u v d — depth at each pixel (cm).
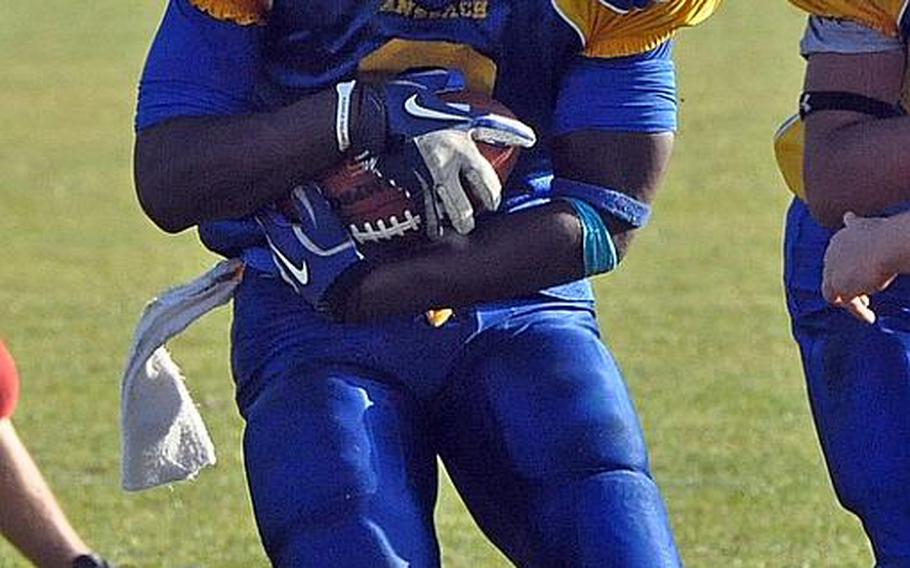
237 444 1878
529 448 889
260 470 884
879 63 955
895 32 952
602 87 918
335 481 867
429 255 895
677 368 2175
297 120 878
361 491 866
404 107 878
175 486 1733
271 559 878
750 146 3853
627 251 943
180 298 962
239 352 949
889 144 931
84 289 2697
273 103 931
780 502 1666
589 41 916
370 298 893
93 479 1766
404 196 885
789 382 2109
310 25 913
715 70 4903
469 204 880
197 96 896
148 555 1537
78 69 5059
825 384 1009
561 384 900
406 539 861
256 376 936
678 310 2486
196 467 994
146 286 2717
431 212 885
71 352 2311
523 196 941
